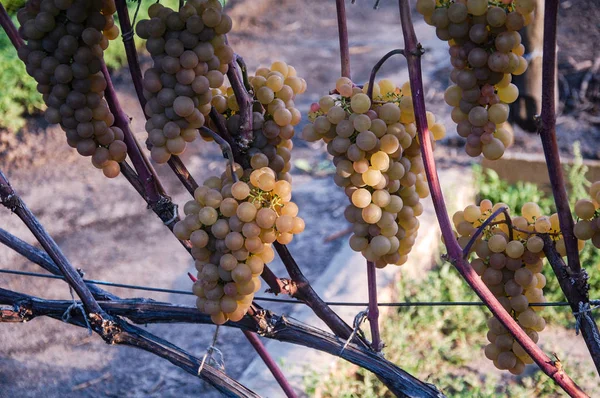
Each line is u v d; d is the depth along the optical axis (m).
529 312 1.00
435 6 0.89
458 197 4.09
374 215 0.95
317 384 2.73
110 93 0.99
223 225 0.90
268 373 2.80
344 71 1.03
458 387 3.01
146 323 1.05
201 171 4.91
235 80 0.96
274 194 0.92
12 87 5.31
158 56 0.91
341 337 1.05
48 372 3.21
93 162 0.98
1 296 1.06
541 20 4.40
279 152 1.01
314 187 4.58
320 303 1.05
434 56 6.34
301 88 1.03
